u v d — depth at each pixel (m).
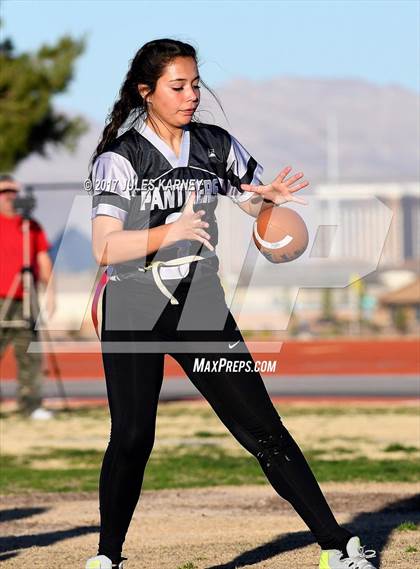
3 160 40.50
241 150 8.67
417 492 13.67
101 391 27.48
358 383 28.95
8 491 14.56
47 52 40.84
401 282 62.34
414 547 10.27
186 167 8.38
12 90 40.06
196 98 8.30
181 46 8.28
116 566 8.52
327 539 8.52
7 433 20.02
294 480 8.48
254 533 11.34
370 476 14.88
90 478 15.55
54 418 21.97
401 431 19.33
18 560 10.22
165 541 11.02
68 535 11.52
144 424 8.28
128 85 8.42
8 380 31.69
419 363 35.50
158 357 8.38
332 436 18.84
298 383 29.06
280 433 8.48
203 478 15.27
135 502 8.52
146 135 8.35
